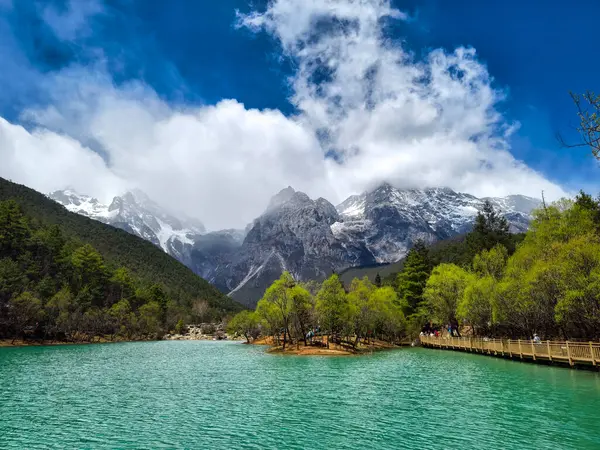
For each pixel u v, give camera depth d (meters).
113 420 26.56
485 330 83.50
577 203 68.62
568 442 20.11
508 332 74.62
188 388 39.47
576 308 46.59
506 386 36.06
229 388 39.22
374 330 104.38
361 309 85.62
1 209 150.00
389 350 89.69
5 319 108.81
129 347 114.31
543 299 53.34
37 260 148.88
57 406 31.14
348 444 20.88
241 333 147.50
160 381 44.50
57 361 68.38
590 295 44.22
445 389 36.47
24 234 151.88
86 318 132.88
